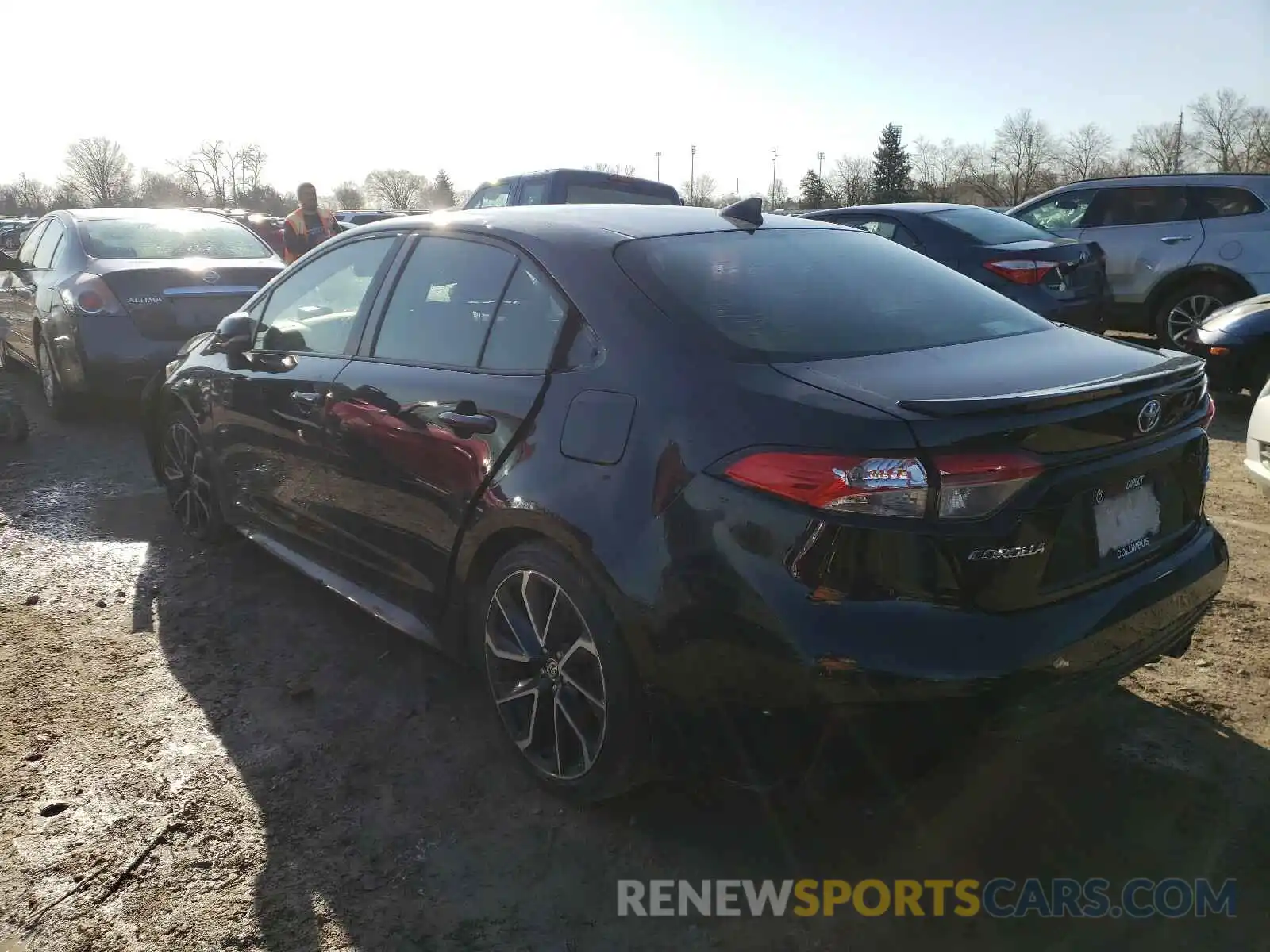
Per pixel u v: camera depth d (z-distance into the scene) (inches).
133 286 261.4
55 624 154.2
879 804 109.0
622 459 95.3
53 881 97.0
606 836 104.4
